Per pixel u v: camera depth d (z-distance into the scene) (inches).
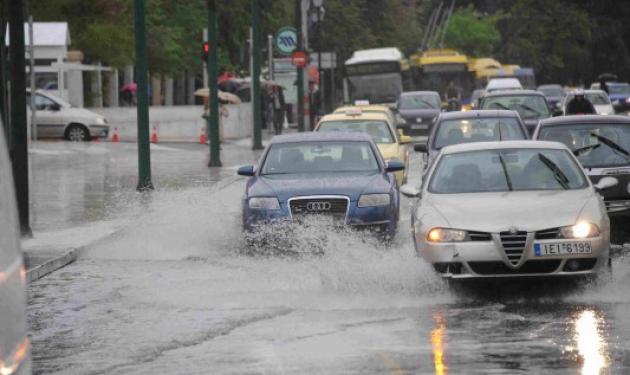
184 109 4849.9
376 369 858.8
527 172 1307.8
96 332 1039.0
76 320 1103.6
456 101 5290.4
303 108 4215.1
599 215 1190.3
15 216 542.9
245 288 1261.1
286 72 5679.1
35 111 4116.6
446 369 852.6
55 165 3250.5
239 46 6427.2
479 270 1167.0
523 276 1162.6
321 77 5438.0
